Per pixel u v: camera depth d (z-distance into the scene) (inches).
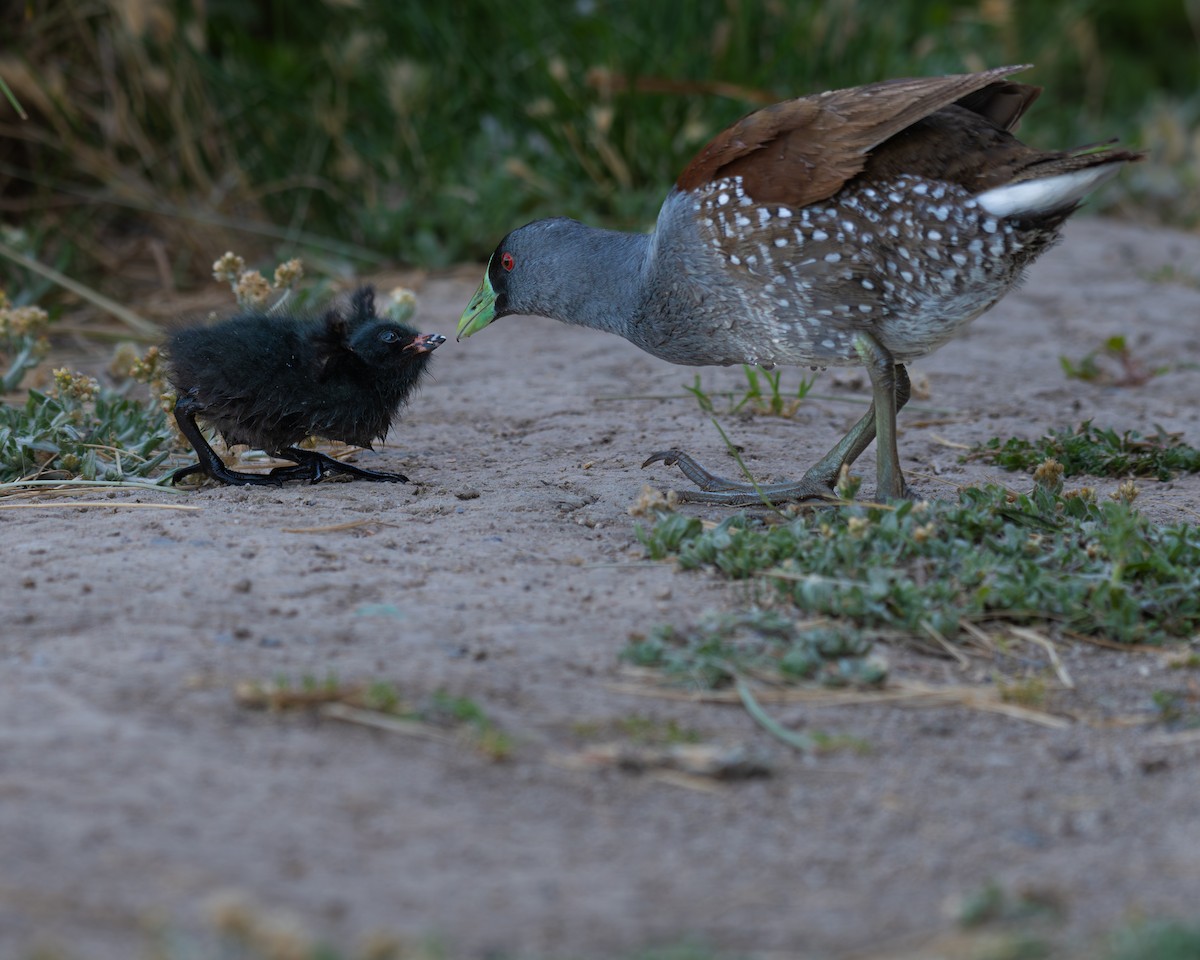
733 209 341.4
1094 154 323.0
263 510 360.5
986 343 588.1
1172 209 868.0
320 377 381.4
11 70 626.5
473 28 738.8
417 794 226.7
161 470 398.3
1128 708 275.4
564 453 429.1
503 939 192.4
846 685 277.6
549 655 278.7
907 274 337.7
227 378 372.2
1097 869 217.5
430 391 503.8
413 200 685.9
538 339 582.2
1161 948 189.0
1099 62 1045.2
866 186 334.0
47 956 178.9
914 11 890.7
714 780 240.1
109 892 194.4
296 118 700.0
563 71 693.3
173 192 669.3
